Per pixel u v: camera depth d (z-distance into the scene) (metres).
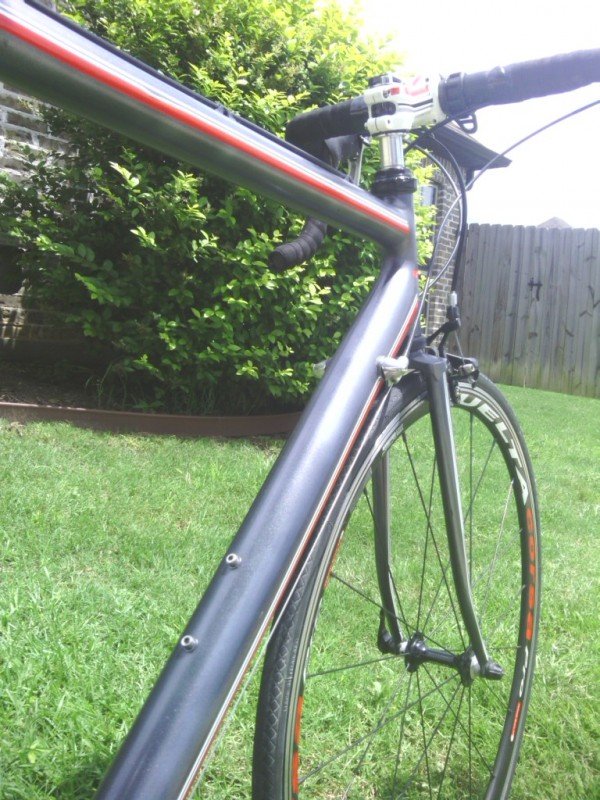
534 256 10.59
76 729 1.50
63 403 4.03
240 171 0.85
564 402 8.77
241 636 0.73
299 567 0.84
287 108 4.00
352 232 1.05
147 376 4.20
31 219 3.99
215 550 2.51
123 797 0.65
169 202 3.69
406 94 1.10
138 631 1.91
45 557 2.21
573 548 3.17
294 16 4.28
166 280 3.91
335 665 1.87
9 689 1.59
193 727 0.68
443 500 1.17
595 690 1.99
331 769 1.51
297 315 4.12
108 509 2.68
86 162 4.13
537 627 1.50
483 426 1.40
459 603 1.25
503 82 1.06
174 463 3.41
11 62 0.64
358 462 0.96
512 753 1.43
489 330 10.93
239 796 1.42
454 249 1.23
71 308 4.14
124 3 3.89
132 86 0.72
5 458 2.99
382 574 1.31
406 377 1.09
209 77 3.90
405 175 1.13
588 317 10.27
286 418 4.58
